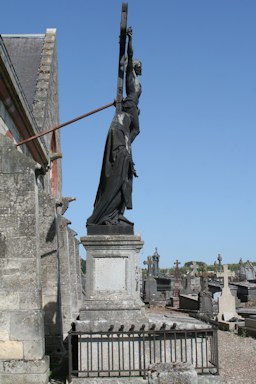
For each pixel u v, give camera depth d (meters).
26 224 9.30
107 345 9.21
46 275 13.56
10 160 9.50
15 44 23.75
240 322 22.03
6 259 9.20
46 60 22.03
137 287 10.23
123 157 10.52
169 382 7.39
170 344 9.37
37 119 19.11
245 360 13.75
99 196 10.66
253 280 51.75
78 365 9.09
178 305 34.59
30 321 8.99
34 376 8.77
